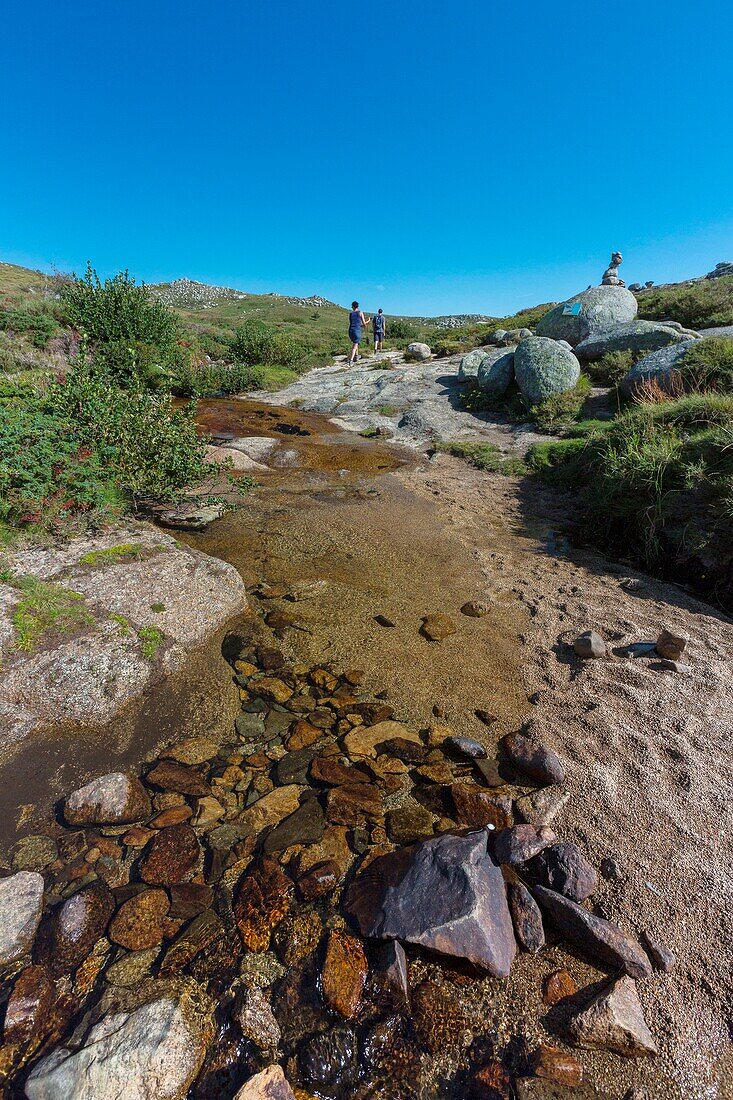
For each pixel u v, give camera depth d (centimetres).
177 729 320
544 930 215
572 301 1338
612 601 466
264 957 204
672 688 345
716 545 488
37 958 202
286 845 248
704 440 571
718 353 829
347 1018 186
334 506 687
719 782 276
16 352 1199
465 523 648
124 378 1220
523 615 448
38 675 330
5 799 271
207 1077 171
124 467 609
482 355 1298
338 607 454
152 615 397
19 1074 171
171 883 231
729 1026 182
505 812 267
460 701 346
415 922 206
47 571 421
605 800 270
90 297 1418
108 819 258
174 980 196
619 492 602
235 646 397
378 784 284
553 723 324
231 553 551
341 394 1345
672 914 216
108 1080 164
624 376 961
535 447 876
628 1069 174
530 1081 170
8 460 486
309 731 320
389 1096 169
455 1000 191
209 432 997
